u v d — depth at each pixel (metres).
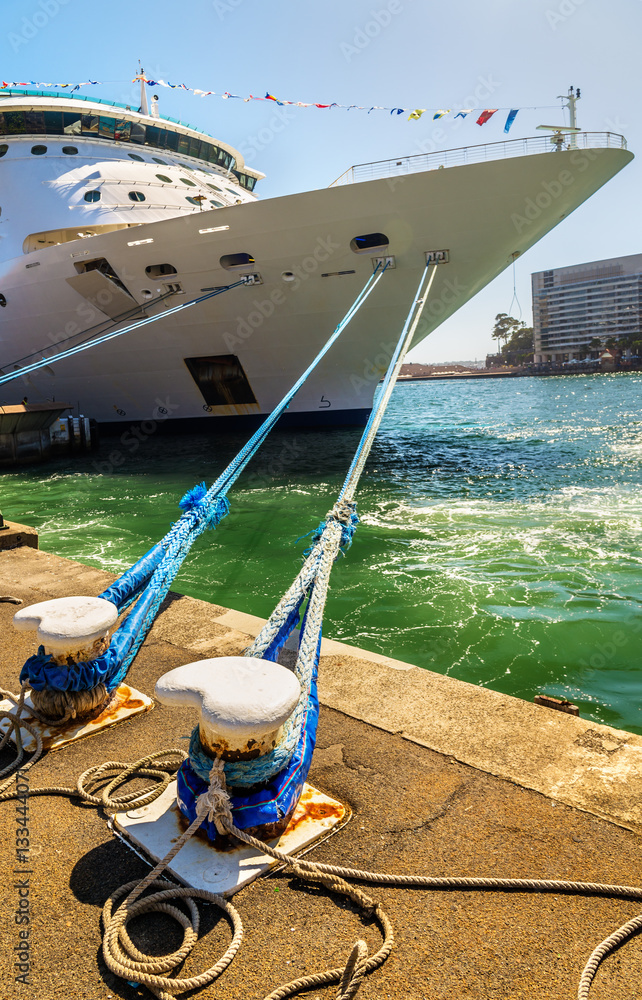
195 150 20.80
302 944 1.74
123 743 2.77
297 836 2.12
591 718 4.80
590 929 1.77
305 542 9.93
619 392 56.03
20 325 19.41
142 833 2.14
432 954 1.70
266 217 14.09
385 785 2.43
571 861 2.03
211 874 1.96
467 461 17.73
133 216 17.03
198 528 4.77
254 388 19.09
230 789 2.10
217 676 2.08
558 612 6.74
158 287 16.45
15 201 17.77
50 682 2.80
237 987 1.62
